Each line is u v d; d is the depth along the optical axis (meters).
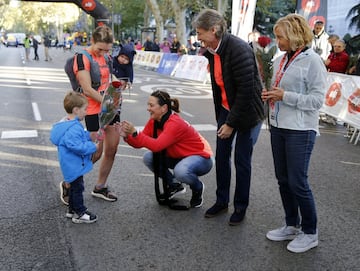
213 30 3.34
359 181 5.11
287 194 3.42
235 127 3.52
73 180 3.65
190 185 4.08
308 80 3.03
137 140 3.82
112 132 4.12
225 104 3.74
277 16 28.61
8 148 6.28
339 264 3.17
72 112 3.61
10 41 64.06
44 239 3.48
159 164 4.11
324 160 6.00
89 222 3.79
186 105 10.37
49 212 4.02
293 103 3.03
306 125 3.10
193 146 4.11
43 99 10.85
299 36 2.95
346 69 8.52
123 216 3.96
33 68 20.44
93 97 3.88
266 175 5.25
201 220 3.90
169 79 16.64
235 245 3.44
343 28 13.59
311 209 3.27
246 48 3.39
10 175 5.07
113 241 3.48
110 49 4.02
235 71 3.39
